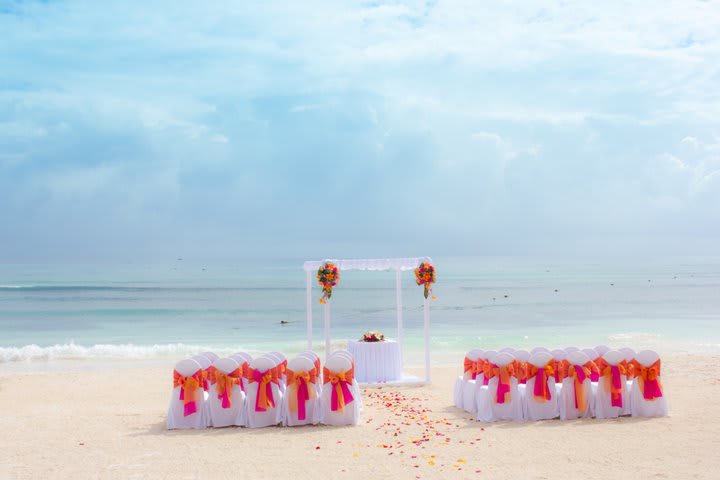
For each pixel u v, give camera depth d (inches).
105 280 4151.1
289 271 5930.1
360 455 315.9
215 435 364.2
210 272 5644.7
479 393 409.4
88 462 310.2
